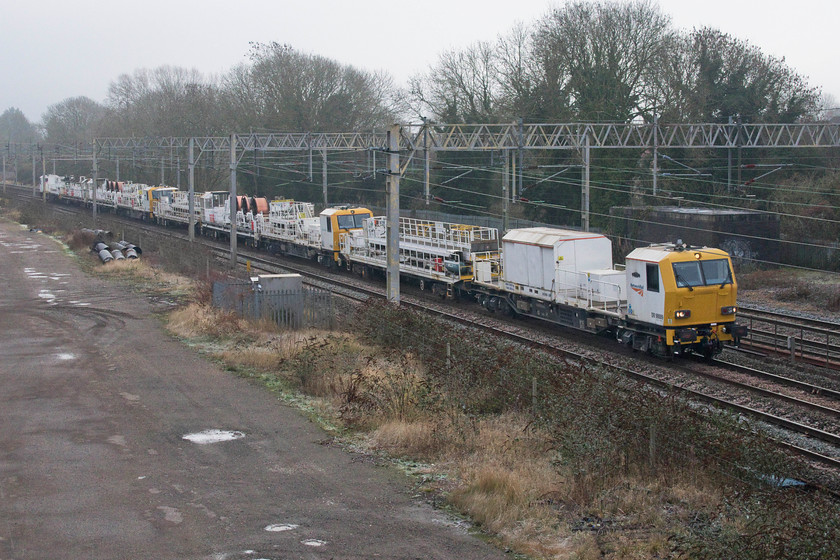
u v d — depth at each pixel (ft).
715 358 74.69
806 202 148.56
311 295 92.94
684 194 165.89
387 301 83.82
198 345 79.00
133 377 65.62
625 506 37.32
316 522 35.83
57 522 35.37
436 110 213.05
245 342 79.61
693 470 41.22
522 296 95.71
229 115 263.08
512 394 54.75
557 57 177.37
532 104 182.29
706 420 45.03
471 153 196.54
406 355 68.44
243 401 58.29
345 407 55.11
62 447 46.85
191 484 40.75
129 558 31.65
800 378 66.80
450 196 204.54
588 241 88.63
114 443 47.78
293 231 160.56
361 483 41.39
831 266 136.87
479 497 37.63
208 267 126.00
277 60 248.93
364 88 264.93
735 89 170.50
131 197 247.09
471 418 50.57
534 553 32.65
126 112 363.97
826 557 29.27
